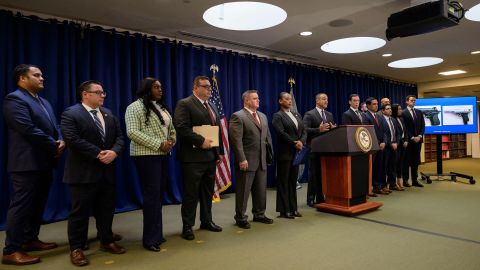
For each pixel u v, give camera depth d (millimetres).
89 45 4227
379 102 8531
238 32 4781
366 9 3926
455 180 6316
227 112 5504
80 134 2416
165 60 4875
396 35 3689
